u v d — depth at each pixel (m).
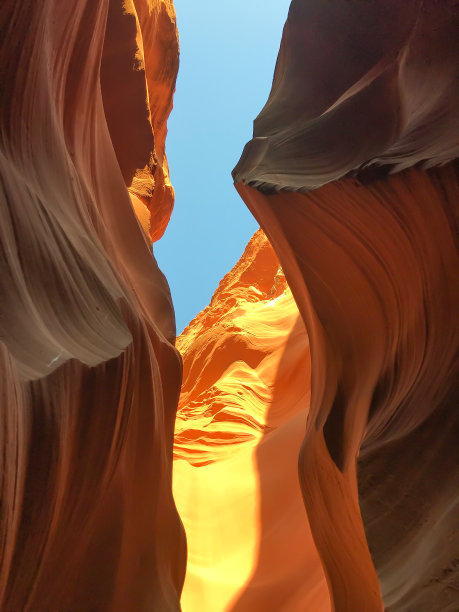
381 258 4.25
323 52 5.36
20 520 2.59
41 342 2.87
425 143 3.83
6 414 2.30
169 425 6.11
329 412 4.79
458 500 3.20
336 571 4.95
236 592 6.81
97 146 5.90
